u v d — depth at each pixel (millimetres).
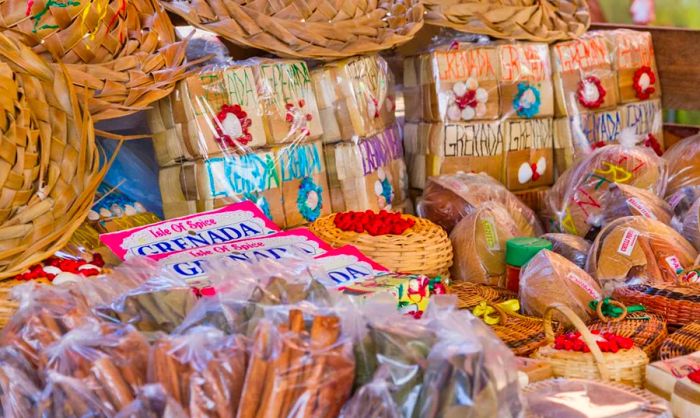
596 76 3180
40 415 1406
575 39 3195
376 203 2666
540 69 3059
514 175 3035
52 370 1410
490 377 1337
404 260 2299
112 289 1691
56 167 2020
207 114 2320
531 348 2008
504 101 2982
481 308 2195
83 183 2061
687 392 1744
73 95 2043
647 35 3359
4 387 1460
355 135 2598
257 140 2396
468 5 3023
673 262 2488
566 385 1661
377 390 1335
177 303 1617
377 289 1964
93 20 2168
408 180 3064
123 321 1567
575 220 2883
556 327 2170
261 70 2430
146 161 2576
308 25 2562
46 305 1542
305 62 2566
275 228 2283
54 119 2047
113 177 2494
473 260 2600
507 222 2654
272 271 1627
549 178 3152
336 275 2057
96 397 1381
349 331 1404
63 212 2025
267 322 1378
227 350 1388
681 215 2895
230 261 1789
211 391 1351
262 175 2404
